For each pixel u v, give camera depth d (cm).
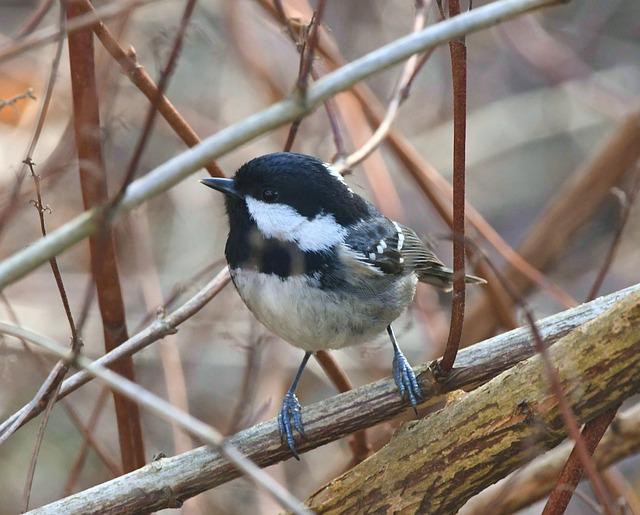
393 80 1575
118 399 866
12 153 1070
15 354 1058
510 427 684
